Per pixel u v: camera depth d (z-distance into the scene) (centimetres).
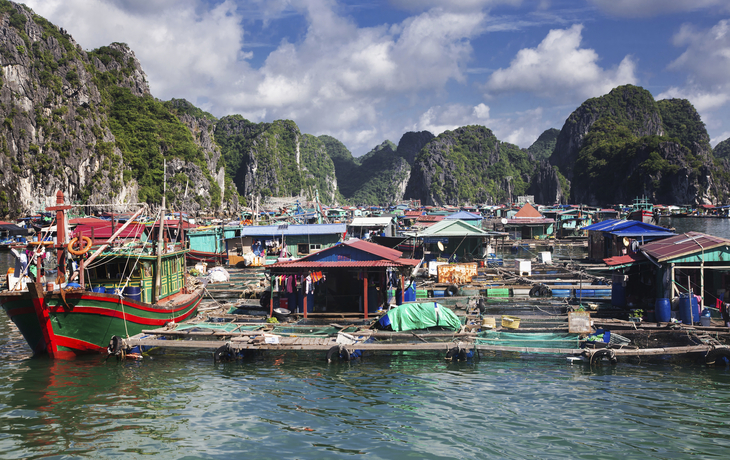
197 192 17625
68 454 1187
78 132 13162
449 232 4241
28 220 8262
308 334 2038
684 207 16650
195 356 1988
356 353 1900
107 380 1698
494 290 3095
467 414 1394
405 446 1212
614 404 1439
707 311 2041
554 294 3050
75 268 2095
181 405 1481
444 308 2119
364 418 1380
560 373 1719
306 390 1597
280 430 1310
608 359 1778
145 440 1257
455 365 1830
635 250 2889
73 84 13625
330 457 1162
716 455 1145
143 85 19212
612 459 1135
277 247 4609
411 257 4481
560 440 1229
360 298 2466
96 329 1928
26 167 11300
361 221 6125
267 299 2655
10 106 11425
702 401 1449
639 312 2252
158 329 2080
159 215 2486
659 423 1312
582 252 5856
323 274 2403
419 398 1516
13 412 1429
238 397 1542
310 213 9144
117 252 2244
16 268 2205
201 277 3662
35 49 12925
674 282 2175
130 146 16225
